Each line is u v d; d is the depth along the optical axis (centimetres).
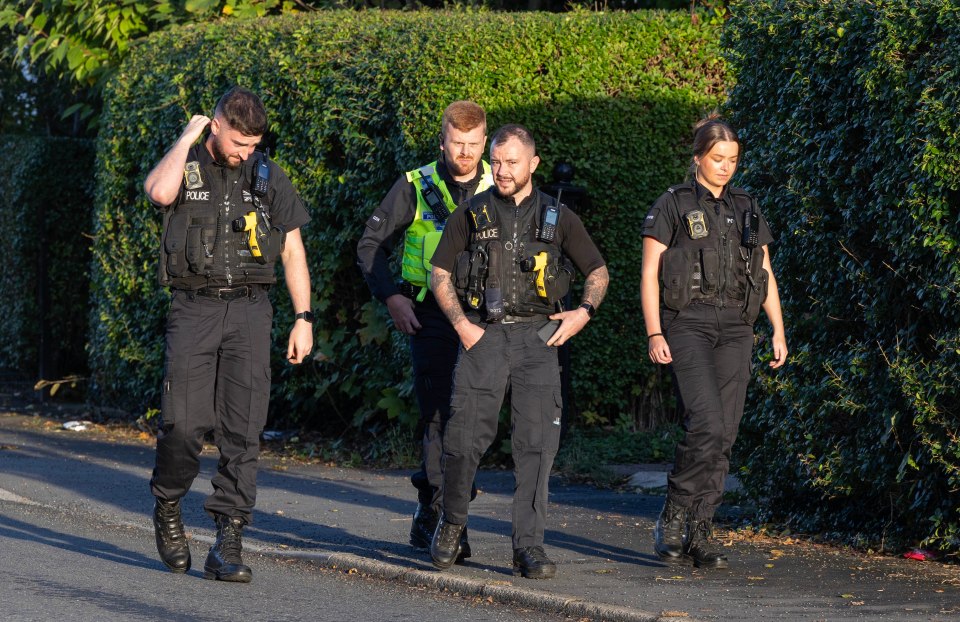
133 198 3139
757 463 1736
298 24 2709
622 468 2383
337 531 1727
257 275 1369
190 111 2898
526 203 1375
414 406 2508
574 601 1252
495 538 1664
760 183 1734
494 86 2397
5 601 1258
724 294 1396
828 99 1603
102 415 3266
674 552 1446
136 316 3084
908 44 1458
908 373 1458
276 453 2664
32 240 3809
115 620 1191
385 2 3503
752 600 1273
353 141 2523
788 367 1659
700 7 2692
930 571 1439
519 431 1375
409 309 1473
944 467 1454
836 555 1538
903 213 1460
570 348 2508
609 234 2494
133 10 3591
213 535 1688
